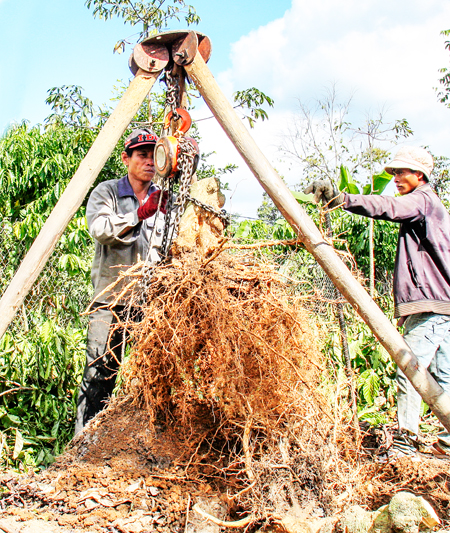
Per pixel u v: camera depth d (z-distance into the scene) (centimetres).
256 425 236
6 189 711
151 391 245
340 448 259
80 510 209
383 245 679
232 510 214
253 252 274
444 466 270
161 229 330
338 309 308
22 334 405
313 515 205
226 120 235
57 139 830
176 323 228
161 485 223
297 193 354
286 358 225
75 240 491
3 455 315
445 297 300
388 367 429
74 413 389
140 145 317
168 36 242
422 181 320
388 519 181
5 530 189
